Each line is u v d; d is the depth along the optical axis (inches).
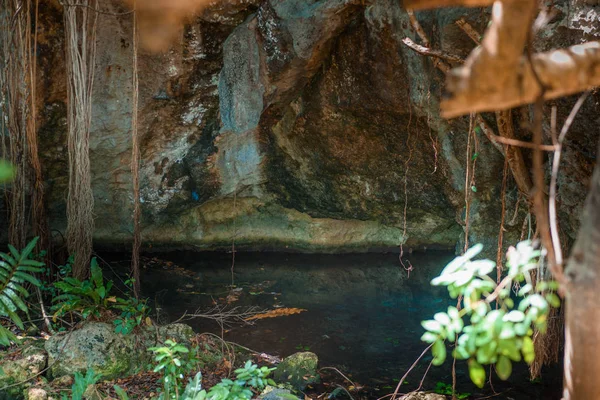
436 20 204.7
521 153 199.3
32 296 243.9
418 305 276.7
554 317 205.0
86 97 234.2
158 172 307.7
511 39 48.6
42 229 247.4
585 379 61.0
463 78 50.2
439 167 285.1
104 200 313.0
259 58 263.3
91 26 263.7
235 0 258.5
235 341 234.1
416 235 339.0
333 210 325.7
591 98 175.6
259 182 322.3
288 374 204.8
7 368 189.5
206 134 302.0
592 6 159.9
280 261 333.7
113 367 197.2
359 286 300.0
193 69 279.4
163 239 334.3
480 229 290.0
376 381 207.3
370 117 273.3
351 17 241.3
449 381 207.9
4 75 229.8
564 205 214.5
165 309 261.3
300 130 295.3
